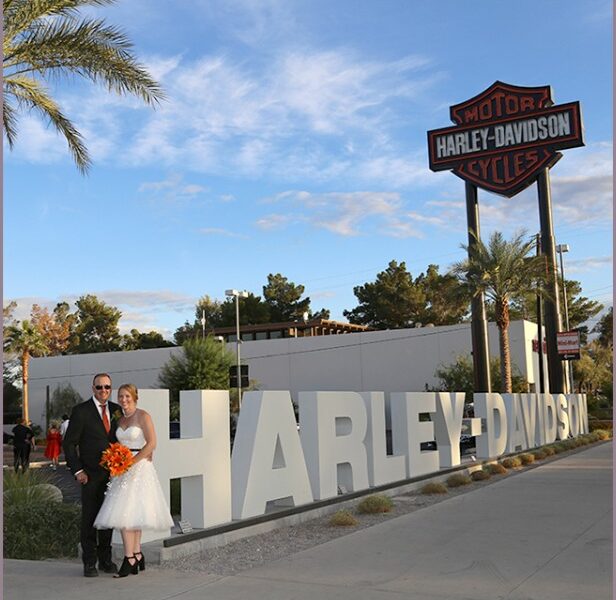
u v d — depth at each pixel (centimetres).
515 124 3550
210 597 616
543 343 4966
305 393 1134
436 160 3688
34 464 2614
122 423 722
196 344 4622
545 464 1898
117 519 683
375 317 8844
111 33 1391
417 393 1487
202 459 870
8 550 836
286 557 779
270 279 10406
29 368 6388
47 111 1523
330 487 1136
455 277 3456
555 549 798
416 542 851
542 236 3450
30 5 1325
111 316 9931
